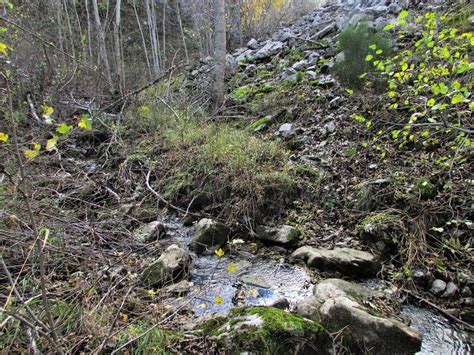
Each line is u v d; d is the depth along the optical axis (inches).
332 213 147.7
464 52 143.1
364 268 118.6
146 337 82.3
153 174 195.8
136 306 100.7
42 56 310.3
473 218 121.6
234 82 313.7
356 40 209.2
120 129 244.1
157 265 118.9
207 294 113.9
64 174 191.2
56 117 254.7
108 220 150.9
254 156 174.9
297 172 168.6
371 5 301.3
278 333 80.8
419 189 134.0
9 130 207.8
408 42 209.9
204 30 554.6
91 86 317.4
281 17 564.4
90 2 637.3
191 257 133.6
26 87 269.6
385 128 171.0
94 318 86.4
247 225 151.8
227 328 85.0
